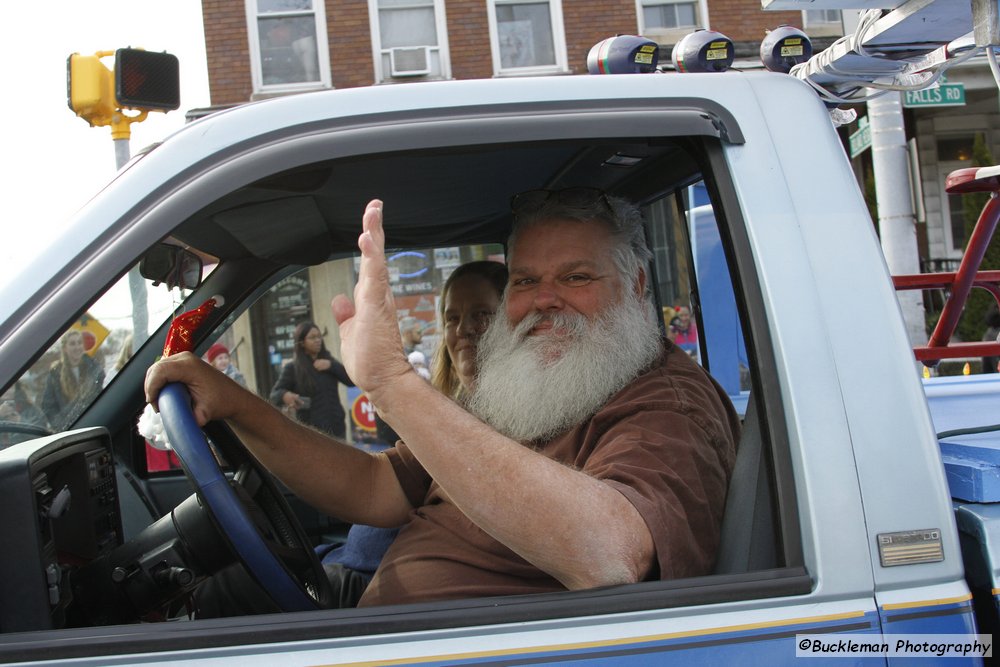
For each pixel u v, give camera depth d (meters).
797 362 1.20
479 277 2.45
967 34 1.89
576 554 1.19
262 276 2.22
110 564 1.43
